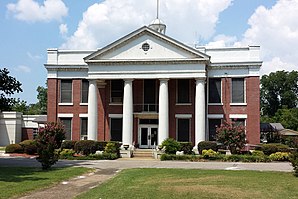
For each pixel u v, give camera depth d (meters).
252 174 21.38
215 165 28.50
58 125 36.12
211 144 36.12
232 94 40.62
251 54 40.81
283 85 94.75
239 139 34.53
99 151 36.09
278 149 35.06
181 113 40.94
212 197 13.73
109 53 39.91
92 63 39.97
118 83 42.50
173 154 34.75
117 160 33.69
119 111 42.12
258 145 37.44
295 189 15.65
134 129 41.50
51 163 24.34
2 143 59.97
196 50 38.38
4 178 19.42
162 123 38.47
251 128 39.84
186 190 15.30
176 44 38.81
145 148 41.16
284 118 81.25
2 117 60.34
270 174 21.39
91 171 23.88
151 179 19.08
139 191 15.03
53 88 43.16
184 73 38.66
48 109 43.00
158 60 38.78
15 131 60.25
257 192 14.86
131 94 39.53
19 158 35.19
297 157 20.67
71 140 41.00
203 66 38.47
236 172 22.55
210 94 41.00
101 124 42.12
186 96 41.16
